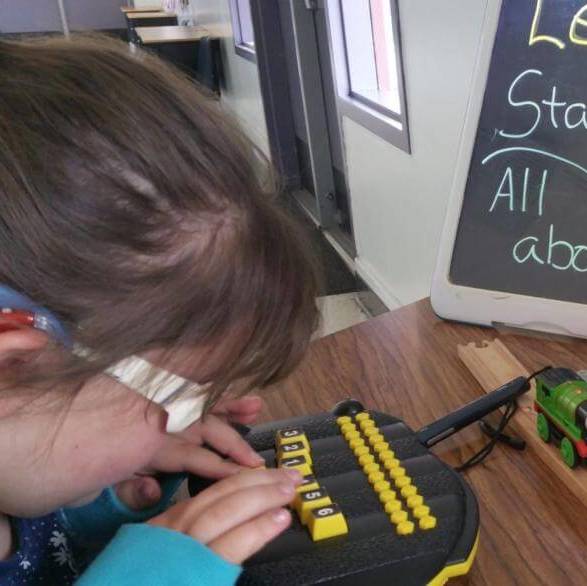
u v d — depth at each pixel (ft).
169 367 1.19
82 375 1.10
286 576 1.33
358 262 6.79
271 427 1.88
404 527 1.41
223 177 1.14
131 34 16.43
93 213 1.01
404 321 2.56
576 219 2.17
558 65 2.06
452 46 3.55
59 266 1.02
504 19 2.09
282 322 1.28
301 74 7.99
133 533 1.34
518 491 1.68
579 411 1.61
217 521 1.36
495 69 2.15
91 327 1.07
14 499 1.30
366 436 1.75
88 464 1.26
